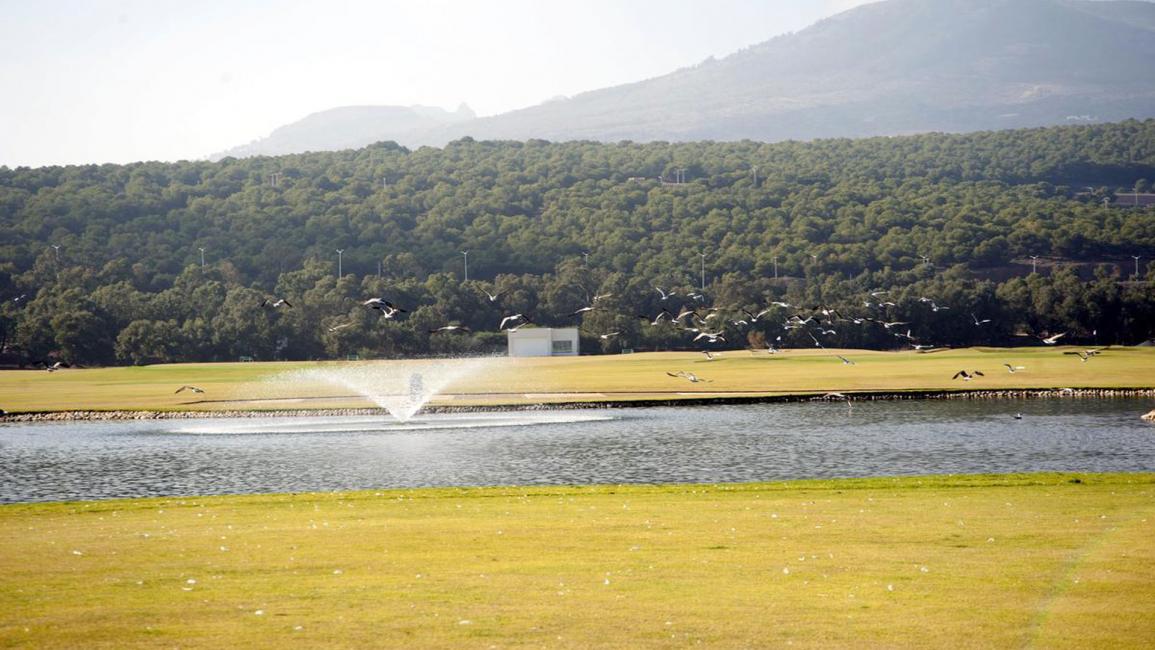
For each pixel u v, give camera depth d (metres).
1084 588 24.47
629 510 38.09
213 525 35.94
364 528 34.50
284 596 24.84
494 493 44.50
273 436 80.81
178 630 22.19
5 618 23.14
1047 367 134.62
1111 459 61.53
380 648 20.94
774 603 23.67
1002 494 40.38
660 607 23.52
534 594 24.77
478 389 121.25
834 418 87.81
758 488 44.69
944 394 104.69
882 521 34.09
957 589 24.58
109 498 53.12
